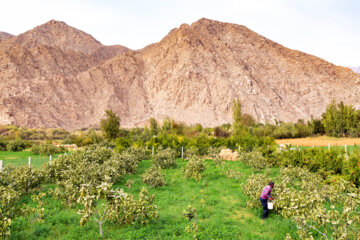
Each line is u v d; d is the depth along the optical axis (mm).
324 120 51281
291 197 7086
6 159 22938
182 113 131750
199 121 123500
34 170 11219
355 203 6676
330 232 7016
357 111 49125
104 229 7109
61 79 149750
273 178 14008
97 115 140500
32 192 11070
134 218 7500
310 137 51125
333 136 49156
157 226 7355
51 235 6797
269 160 18641
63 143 43312
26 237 6586
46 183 12711
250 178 11008
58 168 12578
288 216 7332
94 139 42406
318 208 5941
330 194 9320
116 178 12633
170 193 11359
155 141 27406
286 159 17344
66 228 7191
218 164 18844
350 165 12453
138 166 18766
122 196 6977
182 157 23031
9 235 5996
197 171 14047
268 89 148750
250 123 59562
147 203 7691
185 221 7844
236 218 8398
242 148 24734
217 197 10703
